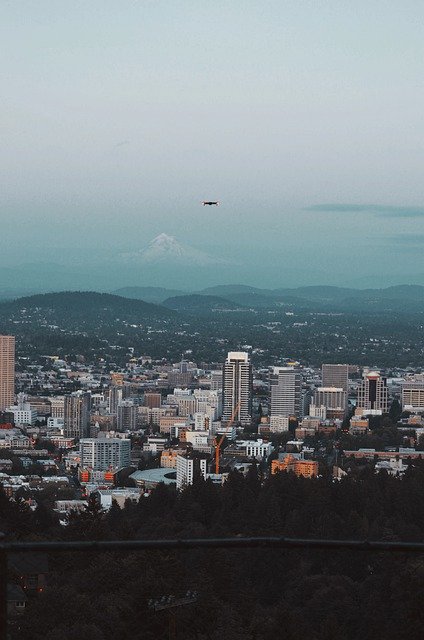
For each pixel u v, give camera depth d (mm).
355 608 112500
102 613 89250
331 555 135875
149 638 80750
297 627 101438
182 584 96500
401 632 86875
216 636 85250
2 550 28406
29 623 84188
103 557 104688
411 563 111062
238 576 115688
